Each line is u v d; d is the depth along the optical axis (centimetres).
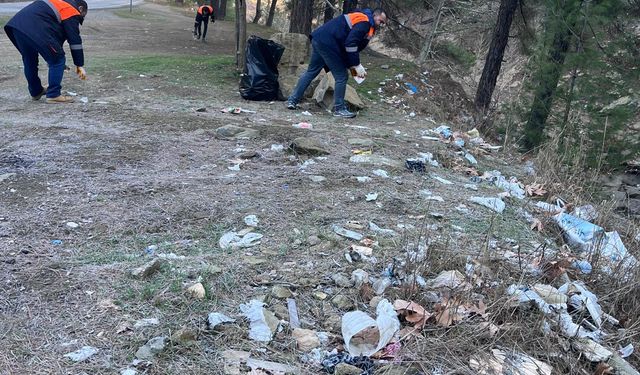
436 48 1906
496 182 527
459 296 265
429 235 345
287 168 480
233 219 356
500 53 1278
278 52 880
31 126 581
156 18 3027
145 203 372
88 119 637
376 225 366
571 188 536
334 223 363
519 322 260
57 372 201
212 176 443
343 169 486
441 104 1127
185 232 335
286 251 315
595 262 350
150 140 542
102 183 410
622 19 1200
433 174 520
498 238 373
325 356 228
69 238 314
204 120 647
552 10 1017
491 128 1003
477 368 229
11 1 3534
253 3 5822
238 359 219
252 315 245
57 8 704
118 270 277
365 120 804
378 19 742
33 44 703
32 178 414
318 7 2277
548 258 339
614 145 918
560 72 974
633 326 278
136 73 1011
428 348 236
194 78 1011
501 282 289
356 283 283
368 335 239
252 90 862
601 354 251
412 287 274
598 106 973
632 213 632
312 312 259
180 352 220
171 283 266
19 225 324
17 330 224
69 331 226
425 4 1830
